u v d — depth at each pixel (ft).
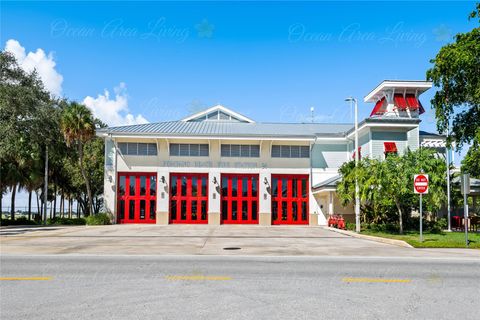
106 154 127.65
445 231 92.73
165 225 122.01
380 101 130.62
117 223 126.00
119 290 27.66
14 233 84.94
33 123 115.24
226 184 129.08
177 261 42.37
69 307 23.25
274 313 22.04
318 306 23.62
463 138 95.30
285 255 48.75
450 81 88.48
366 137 119.03
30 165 139.74
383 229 92.99
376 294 26.84
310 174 130.31
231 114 150.20
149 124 141.69
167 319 20.92
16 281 30.91
